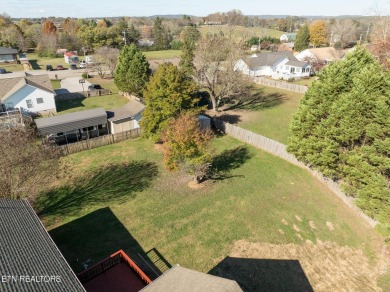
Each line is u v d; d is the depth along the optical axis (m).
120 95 54.84
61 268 12.70
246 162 31.02
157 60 88.62
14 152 19.72
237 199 24.83
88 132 35.03
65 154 31.64
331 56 80.19
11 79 46.25
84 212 22.75
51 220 21.75
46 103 44.97
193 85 33.72
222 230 21.38
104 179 27.30
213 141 35.88
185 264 18.48
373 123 21.42
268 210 23.70
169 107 30.92
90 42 100.25
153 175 28.05
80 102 50.62
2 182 19.16
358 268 19.42
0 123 32.16
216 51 41.44
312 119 25.09
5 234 13.71
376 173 21.66
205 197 24.89
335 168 24.80
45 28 117.62
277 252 19.83
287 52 76.50
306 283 17.89
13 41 104.44
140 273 16.42
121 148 33.62
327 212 24.11
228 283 12.26
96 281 16.55
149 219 22.16
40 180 21.73
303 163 29.98
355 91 21.67
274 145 32.50
